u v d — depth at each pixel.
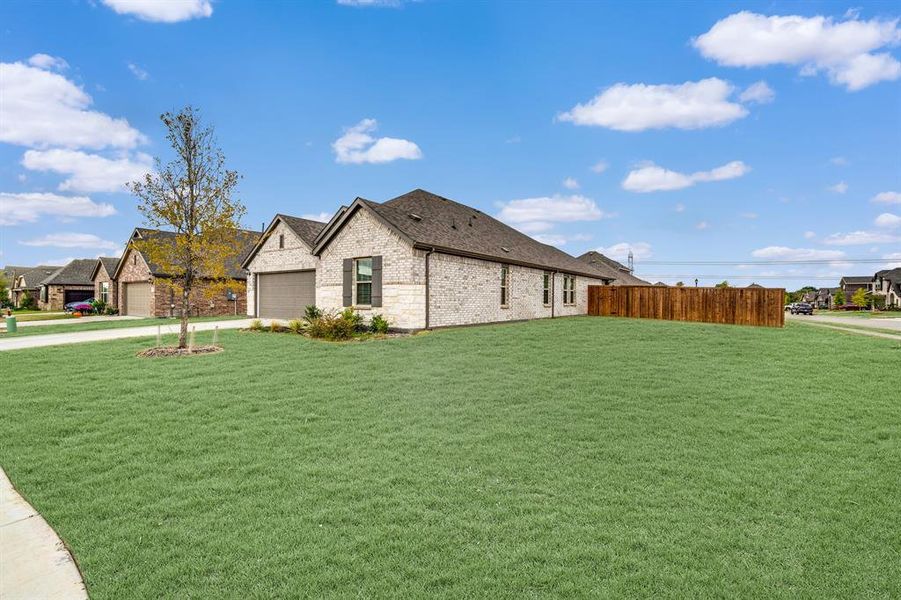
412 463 5.55
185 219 14.05
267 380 9.67
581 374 10.31
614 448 6.05
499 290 21.69
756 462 5.64
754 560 3.65
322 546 3.78
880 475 5.29
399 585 3.30
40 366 11.00
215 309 32.22
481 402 8.17
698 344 14.55
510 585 3.30
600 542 3.87
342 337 15.48
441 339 15.15
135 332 18.47
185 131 13.92
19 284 54.75
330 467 5.41
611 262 46.81
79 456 5.77
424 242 17.03
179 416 7.34
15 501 4.68
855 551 3.80
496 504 4.53
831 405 8.05
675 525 4.16
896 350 13.50
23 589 3.30
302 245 24.45
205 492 4.77
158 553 3.71
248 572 3.45
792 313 58.47
